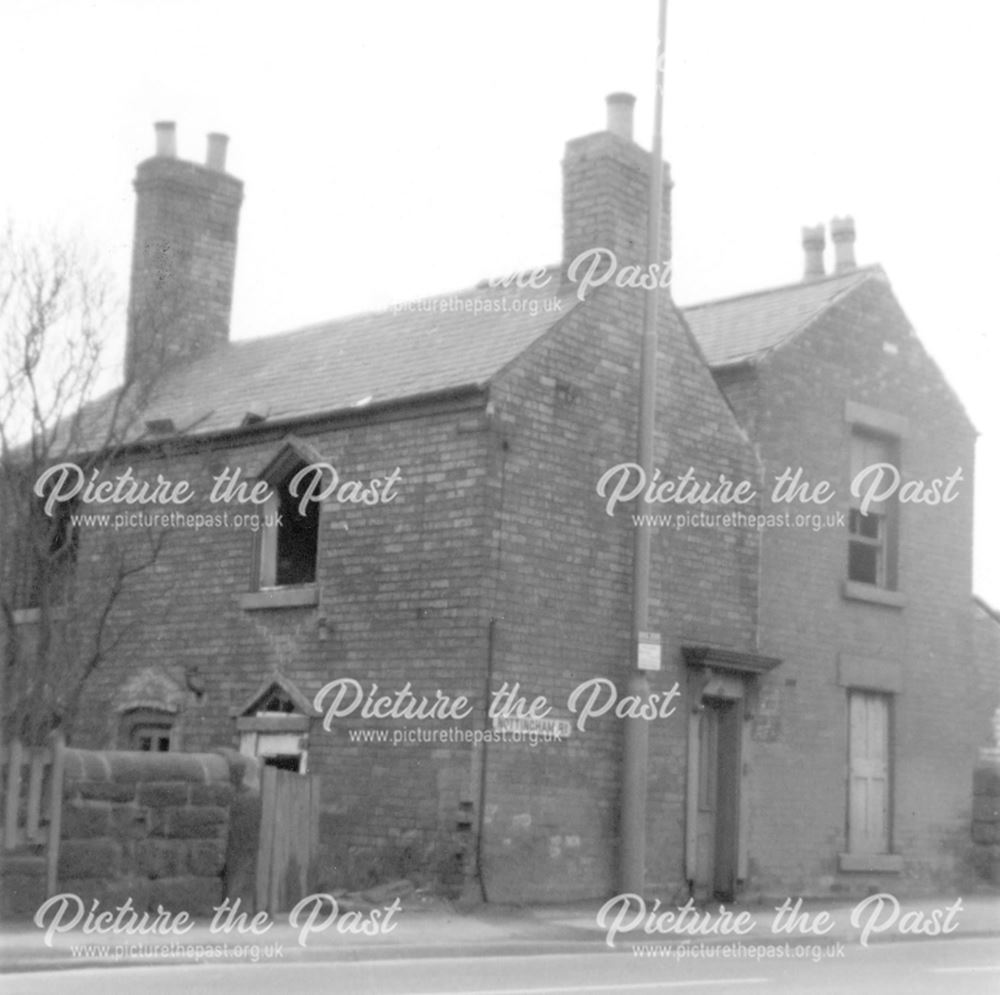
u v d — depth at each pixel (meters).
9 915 12.45
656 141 15.98
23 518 14.40
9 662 13.62
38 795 12.71
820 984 11.21
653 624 17.72
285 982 10.51
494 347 17.34
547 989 10.34
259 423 18.23
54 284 18.23
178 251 21.78
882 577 21.00
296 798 14.71
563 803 16.50
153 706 18.62
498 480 16.20
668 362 18.38
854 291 20.86
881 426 20.95
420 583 16.45
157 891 13.38
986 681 23.06
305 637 17.41
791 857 19.00
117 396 17.45
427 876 15.76
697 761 18.05
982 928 16.75
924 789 20.91
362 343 20.02
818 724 19.59
